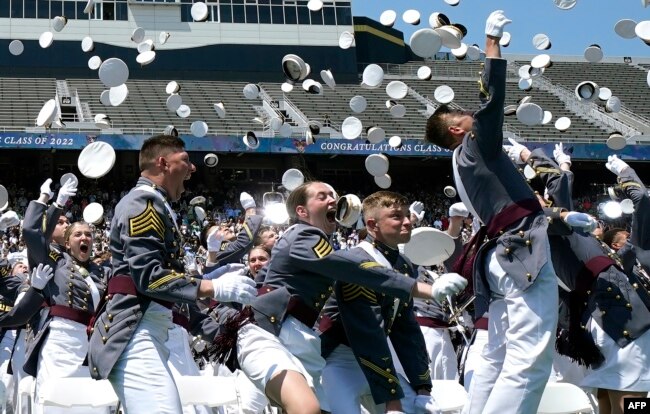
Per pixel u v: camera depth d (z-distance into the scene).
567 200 5.48
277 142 30.50
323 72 10.50
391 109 10.80
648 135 32.28
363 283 4.50
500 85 4.50
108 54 37.81
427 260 5.79
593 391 6.43
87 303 6.91
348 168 33.94
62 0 37.72
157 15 38.53
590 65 41.53
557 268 5.77
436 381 6.10
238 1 39.44
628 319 5.57
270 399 4.53
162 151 4.65
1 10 37.06
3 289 7.68
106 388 5.86
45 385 5.86
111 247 4.52
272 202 8.22
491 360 4.77
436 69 40.19
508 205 4.59
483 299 4.72
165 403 4.29
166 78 38.31
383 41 41.50
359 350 4.80
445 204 33.59
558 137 32.41
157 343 4.43
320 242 4.60
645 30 8.48
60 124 15.38
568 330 5.80
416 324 5.18
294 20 39.72
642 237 6.30
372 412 5.07
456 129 4.90
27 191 31.02
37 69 37.03
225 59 38.94
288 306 4.61
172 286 4.24
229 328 4.71
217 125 32.16
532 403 4.48
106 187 31.25
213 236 7.34
